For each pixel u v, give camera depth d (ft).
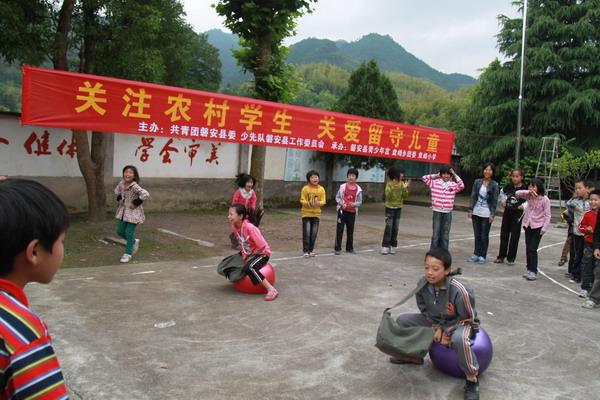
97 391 9.58
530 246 21.63
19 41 23.41
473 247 29.96
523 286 20.33
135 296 16.02
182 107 21.57
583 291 18.94
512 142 61.82
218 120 22.66
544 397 10.25
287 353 11.91
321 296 17.12
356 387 10.31
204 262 22.16
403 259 24.94
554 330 14.71
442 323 10.75
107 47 27.43
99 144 30.07
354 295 17.47
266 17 29.68
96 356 11.19
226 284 18.31
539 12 62.08
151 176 37.96
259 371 10.82
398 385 10.49
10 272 3.98
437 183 24.61
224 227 32.96
